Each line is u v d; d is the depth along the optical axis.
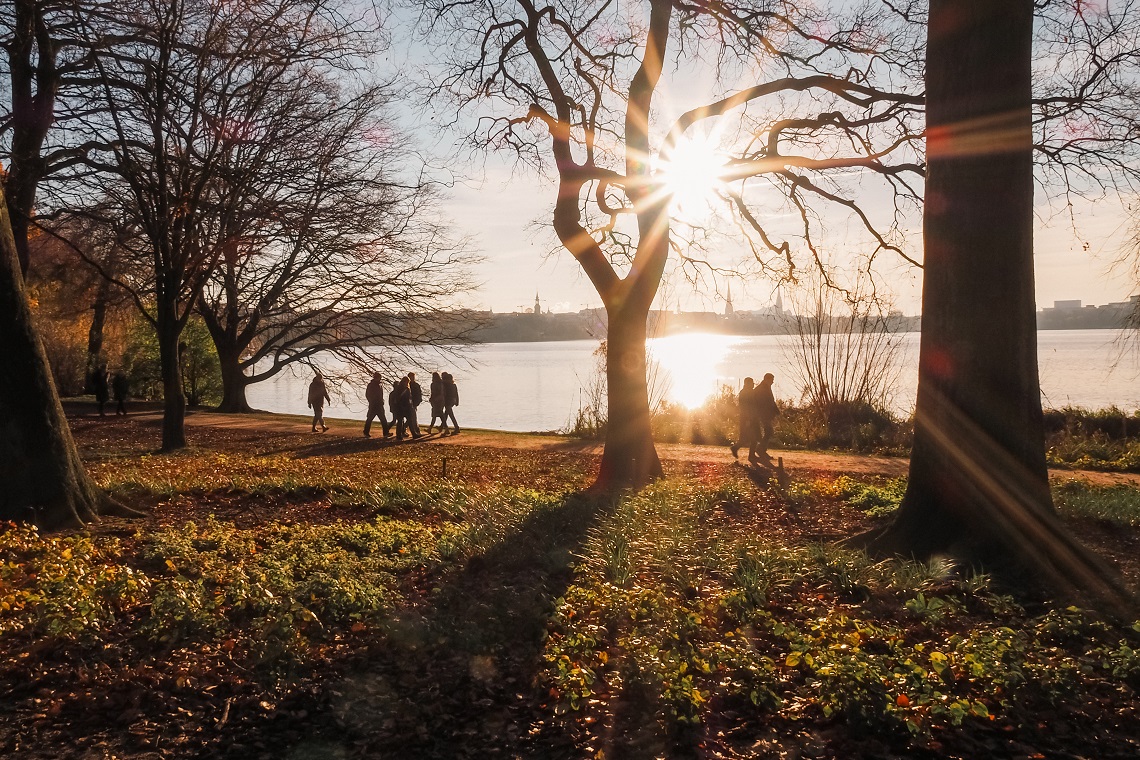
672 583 7.55
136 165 19.47
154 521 10.94
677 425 26.88
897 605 7.00
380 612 6.91
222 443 25.84
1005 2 7.83
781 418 26.75
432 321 38.03
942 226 8.27
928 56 8.39
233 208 20.72
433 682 5.77
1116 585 7.30
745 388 20.38
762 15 14.80
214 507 12.56
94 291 35.28
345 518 11.91
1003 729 4.83
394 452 22.95
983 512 8.02
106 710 5.38
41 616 6.43
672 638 5.98
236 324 37.78
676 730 4.87
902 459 21.00
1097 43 11.19
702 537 9.56
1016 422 8.01
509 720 5.25
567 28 15.48
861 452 22.59
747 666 5.52
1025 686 5.13
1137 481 16.81
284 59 19.38
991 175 7.98
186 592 7.03
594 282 14.79
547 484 16.41
